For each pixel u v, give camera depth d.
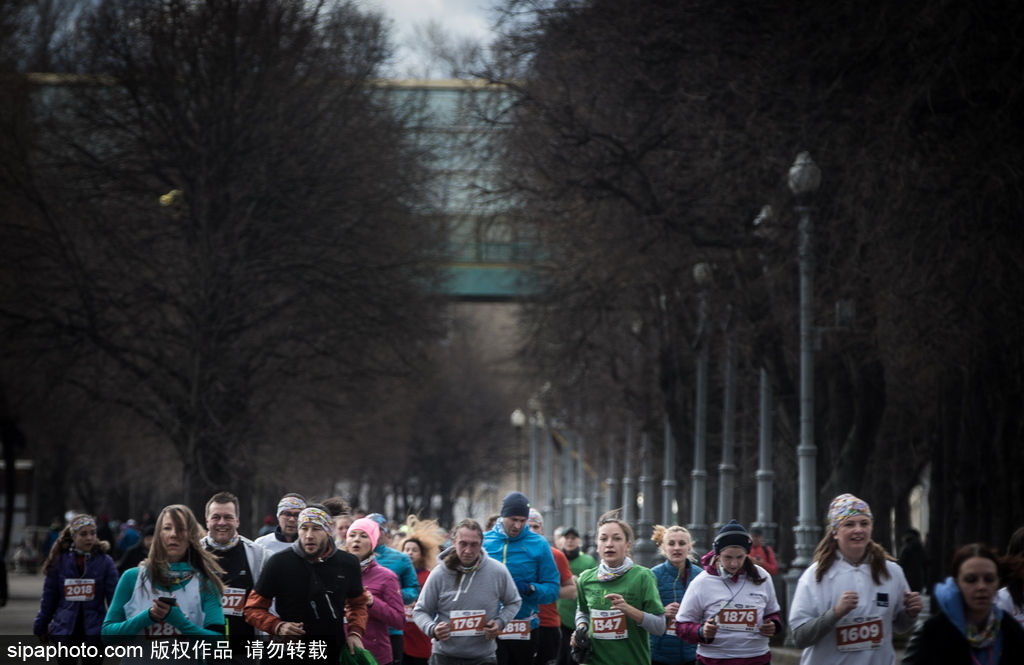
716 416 95.88
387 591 29.44
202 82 87.88
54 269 87.69
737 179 62.56
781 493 84.50
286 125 89.00
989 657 19.14
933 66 54.66
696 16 63.28
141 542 49.62
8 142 87.31
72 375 89.38
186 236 89.12
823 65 59.16
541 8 70.19
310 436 107.00
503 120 76.12
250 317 90.12
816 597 20.94
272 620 23.98
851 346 62.34
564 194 70.50
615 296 78.94
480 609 27.58
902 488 95.81
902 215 55.28
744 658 24.53
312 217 89.12
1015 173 51.78
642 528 120.94
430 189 99.69
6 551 115.75
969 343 56.28
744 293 65.62
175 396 87.31
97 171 87.12
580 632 27.83
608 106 69.44
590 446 151.88
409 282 96.19
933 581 63.16
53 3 101.75
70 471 164.00
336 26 94.31
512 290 126.25
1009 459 58.06
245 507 102.69
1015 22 53.31
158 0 88.38
